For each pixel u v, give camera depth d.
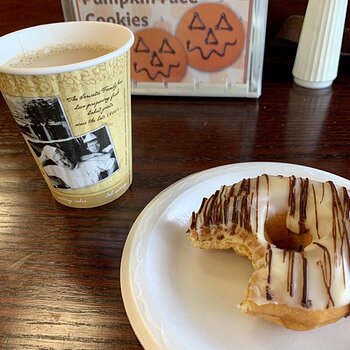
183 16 0.32
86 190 0.24
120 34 0.23
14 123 0.34
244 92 0.35
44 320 0.19
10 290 0.20
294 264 0.17
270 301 0.17
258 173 0.25
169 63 0.34
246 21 0.32
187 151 0.29
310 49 0.34
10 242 0.23
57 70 0.19
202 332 0.17
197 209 0.23
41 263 0.21
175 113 0.34
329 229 0.18
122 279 0.19
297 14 0.39
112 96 0.21
